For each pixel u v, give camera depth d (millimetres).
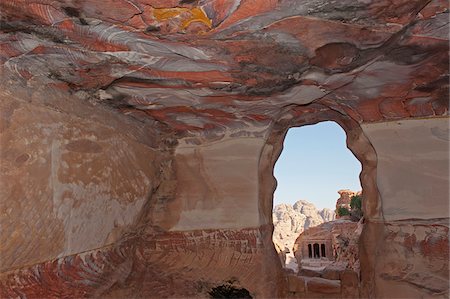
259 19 2746
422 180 4922
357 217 23922
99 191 4305
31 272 3449
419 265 4754
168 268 5660
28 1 2348
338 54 3447
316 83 4223
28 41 2840
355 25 2900
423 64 3797
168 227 5844
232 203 5668
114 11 2512
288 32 2980
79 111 3990
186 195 5859
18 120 3156
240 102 4793
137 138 5168
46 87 3541
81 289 4059
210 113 5184
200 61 3492
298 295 6070
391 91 4578
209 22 2740
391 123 5113
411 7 2668
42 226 3445
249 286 5344
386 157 5125
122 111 4777
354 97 4844
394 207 5020
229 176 5727
